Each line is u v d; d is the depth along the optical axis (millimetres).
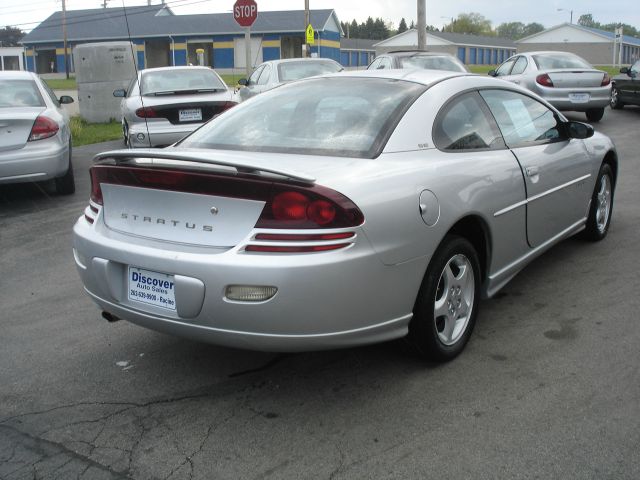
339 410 3166
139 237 3174
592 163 5148
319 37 56031
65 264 5590
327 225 2826
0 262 5672
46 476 2711
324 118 3619
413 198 3150
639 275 4910
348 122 3531
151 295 3115
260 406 3225
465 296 3684
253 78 13797
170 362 3727
